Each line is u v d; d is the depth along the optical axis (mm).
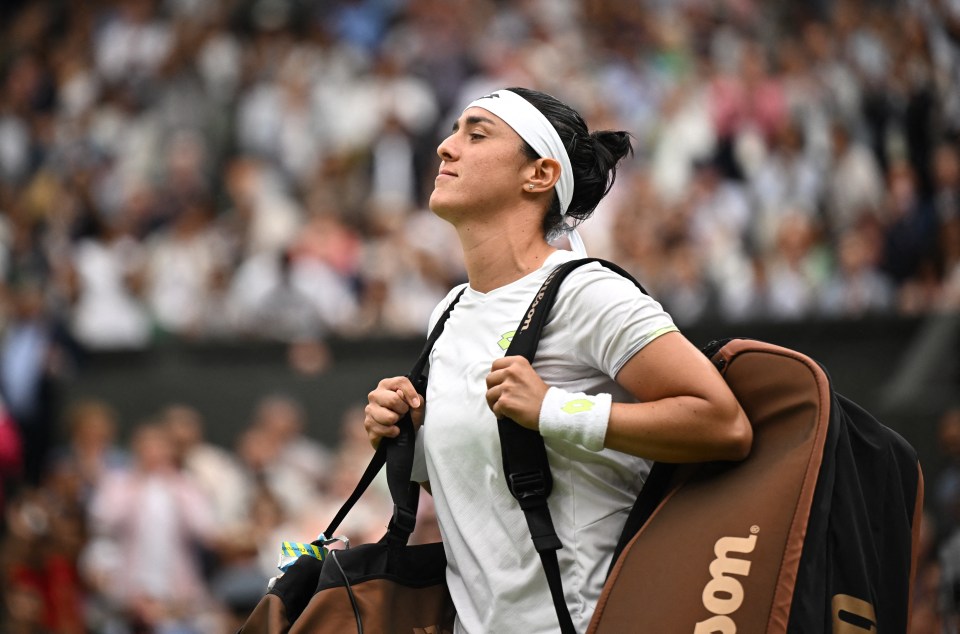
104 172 42250
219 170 42094
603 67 44719
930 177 34844
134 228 38562
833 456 8625
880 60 39281
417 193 40750
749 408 8938
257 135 42438
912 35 34875
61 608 26188
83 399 32438
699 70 43719
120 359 32938
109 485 28375
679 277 33469
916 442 27734
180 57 45375
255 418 31828
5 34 49938
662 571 8523
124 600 27078
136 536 27594
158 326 34438
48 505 27422
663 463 9094
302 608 9641
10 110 46281
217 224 38500
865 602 8523
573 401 8594
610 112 41531
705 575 8383
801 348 30516
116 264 36406
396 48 45250
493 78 43781
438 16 46375
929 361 29469
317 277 34906
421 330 33000
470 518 9125
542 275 9336
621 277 9062
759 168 39438
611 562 8852
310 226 36625
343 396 31812
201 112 43531
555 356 9055
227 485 29078
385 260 34688
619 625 8438
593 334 8852
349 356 32250
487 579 8992
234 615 26250
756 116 41000
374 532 22297
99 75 47281
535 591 8883
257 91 43844
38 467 31891
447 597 9703
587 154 9781
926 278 33781
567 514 8938
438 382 9477
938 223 34062
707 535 8523
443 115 43125
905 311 30672
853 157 38375
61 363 32750
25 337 32531
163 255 36625
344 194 39094
